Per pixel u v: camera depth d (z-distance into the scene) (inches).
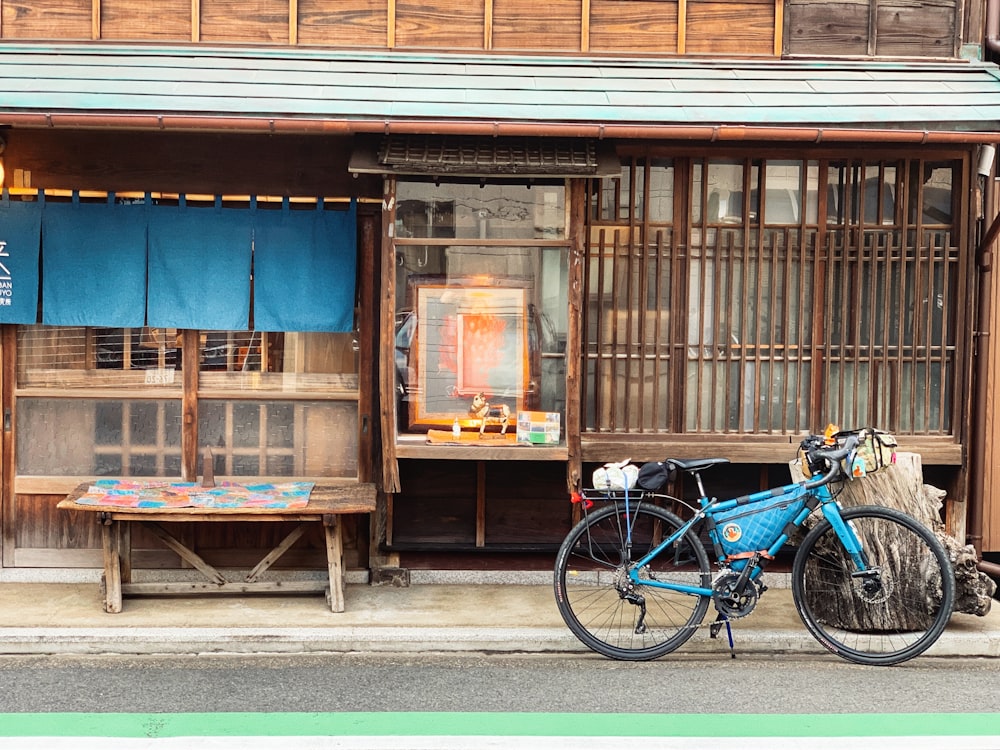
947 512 299.4
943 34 306.7
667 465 251.0
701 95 274.1
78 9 294.2
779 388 295.0
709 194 291.1
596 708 210.5
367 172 261.0
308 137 284.7
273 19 297.0
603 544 298.5
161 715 203.6
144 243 284.7
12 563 293.4
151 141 281.9
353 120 253.6
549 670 237.3
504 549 296.5
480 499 296.5
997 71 294.2
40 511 293.1
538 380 280.2
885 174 293.3
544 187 276.7
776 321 294.5
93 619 256.5
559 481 298.8
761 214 289.1
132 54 288.7
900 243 292.4
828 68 299.4
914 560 255.0
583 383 288.0
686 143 285.0
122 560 275.7
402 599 280.8
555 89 275.0
